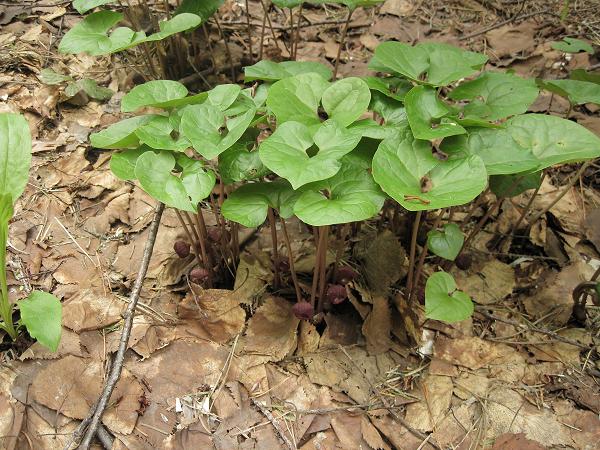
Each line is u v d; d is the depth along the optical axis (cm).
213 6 62
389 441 39
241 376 41
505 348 45
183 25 49
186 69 71
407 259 51
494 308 49
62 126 60
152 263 48
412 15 85
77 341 41
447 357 44
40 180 54
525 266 53
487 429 40
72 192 53
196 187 38
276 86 41
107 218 52
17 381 39
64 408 38
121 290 46
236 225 47
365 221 54
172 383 41
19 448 36
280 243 52
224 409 40
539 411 41
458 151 41
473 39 82
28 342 41
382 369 43
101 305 44
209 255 48
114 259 49
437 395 42
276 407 40
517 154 40
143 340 42
